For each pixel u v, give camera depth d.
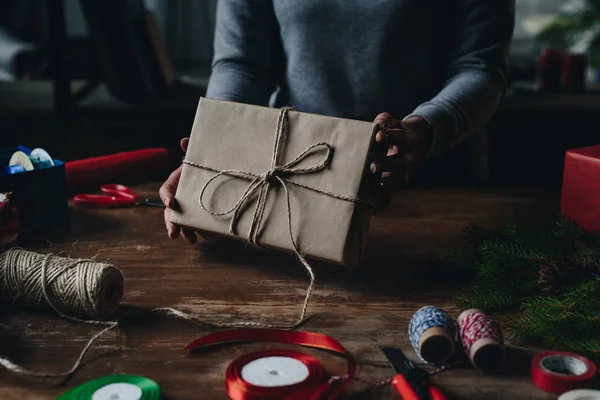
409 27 1.61
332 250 1.09
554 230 1.14
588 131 2.50
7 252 1.07
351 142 1.10
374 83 1.66
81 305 1.00
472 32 1.58
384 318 1.04
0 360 0.87
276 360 0.86
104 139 2.53
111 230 1.41
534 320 0.95
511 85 3.02
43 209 1.38
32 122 2.51
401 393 0.80
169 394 0.83
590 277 1.05
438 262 1.25
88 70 2.79
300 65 1.69
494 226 1.46
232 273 1.20
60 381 0.86
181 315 1.02
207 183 1.18
